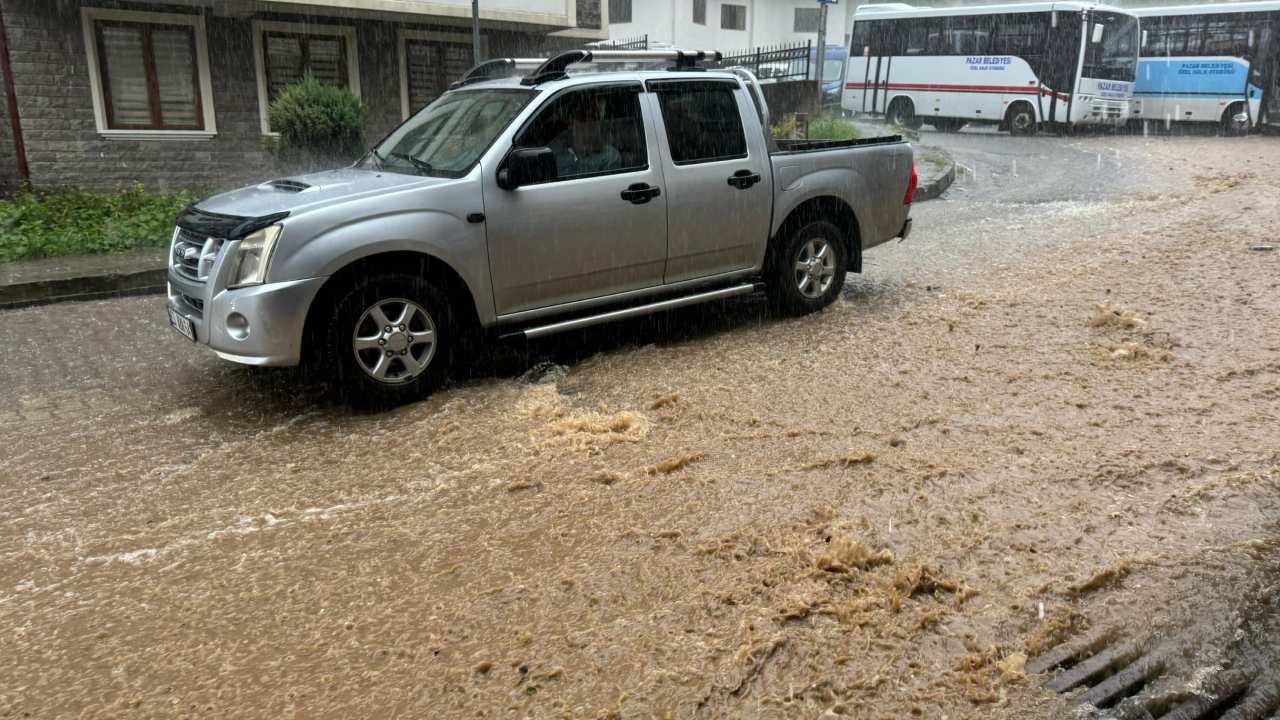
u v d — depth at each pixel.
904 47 27.56
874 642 3.06
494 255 5.54
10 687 2.93
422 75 16.42
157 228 11.02
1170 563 3.52
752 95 6.80
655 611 3.25
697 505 4.05
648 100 6.21
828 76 35.09
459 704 2.80
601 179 5.92
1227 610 3.26
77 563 3.70
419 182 5.44
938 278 8.65
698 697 2.80
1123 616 3.21
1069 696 2.81
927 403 5.28
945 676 2.90
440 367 5.50
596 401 5.44
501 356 6.41
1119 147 21.19
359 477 4.46
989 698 2.79
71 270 9.07
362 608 3.33
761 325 7.07
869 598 3.30
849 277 8.80
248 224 5.00
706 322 7.21
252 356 5.01
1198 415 5.02
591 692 2.84
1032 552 3.61
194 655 3.08
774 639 3.06
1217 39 24.48
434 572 3.56
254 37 14.64
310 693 2.87
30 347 6.94
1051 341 6.47
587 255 5.92
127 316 7.90
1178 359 5.96
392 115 16.19
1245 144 21.44
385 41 15.84
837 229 7.32
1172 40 25.27
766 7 41.59
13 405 5.62
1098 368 5.85
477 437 4.91
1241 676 2.96
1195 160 17.88
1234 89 24.28
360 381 5.23
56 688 2.92
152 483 4.46
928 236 10.99
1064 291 7.90
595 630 3.15
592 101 6.00
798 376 5.81
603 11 17.61
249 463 4.68
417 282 5.32
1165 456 4.48
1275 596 3.35
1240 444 4.62
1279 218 11.05
